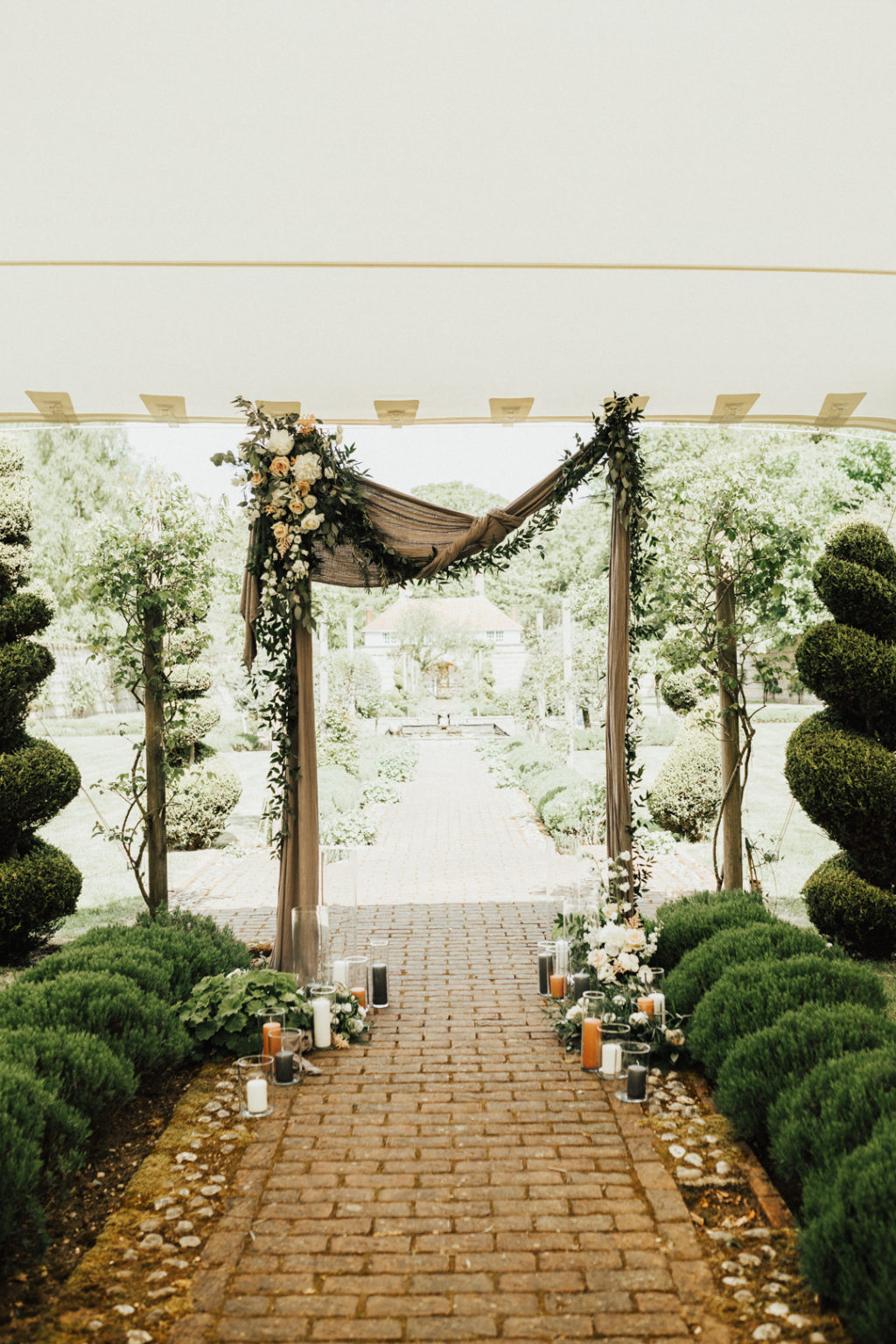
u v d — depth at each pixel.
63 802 6.37
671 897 6.82
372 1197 3.08
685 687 9.54
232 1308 2.50
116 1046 3.63
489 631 39.22
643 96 2.68
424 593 35.88
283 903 5.24
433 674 33.66
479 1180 3.19
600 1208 3.00
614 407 5.09
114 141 2.85
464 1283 2.60
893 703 5.66
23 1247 2.73
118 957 4.44
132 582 6.49
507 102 2.71
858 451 11.55
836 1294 2.38
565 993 5.05
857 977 3.80
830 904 5.62
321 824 10.19
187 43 2.44
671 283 3.85
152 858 6.56
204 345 4.42
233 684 16.80
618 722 5.18
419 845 10.19
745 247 3.56
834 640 5.74
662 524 6.55
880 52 2.48
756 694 23.59
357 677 21.38
